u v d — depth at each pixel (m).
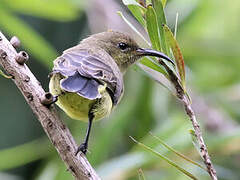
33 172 14.71
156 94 13.12
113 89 9.23
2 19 12.40
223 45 14.21
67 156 7.78
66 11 13.08
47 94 7.87
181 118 11.55
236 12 14.73
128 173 11.05
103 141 11.98
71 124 12.77
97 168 11.27
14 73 8.02
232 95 13.37
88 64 8.82
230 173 11.75
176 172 11.30
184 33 14.37
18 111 15.14
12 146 14.90
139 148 11.15
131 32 13.54
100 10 13.79
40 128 15.18
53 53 12.48
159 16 7.46
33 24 15.32
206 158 7.00
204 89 13.30
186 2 14.15
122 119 12.32
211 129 12.48
